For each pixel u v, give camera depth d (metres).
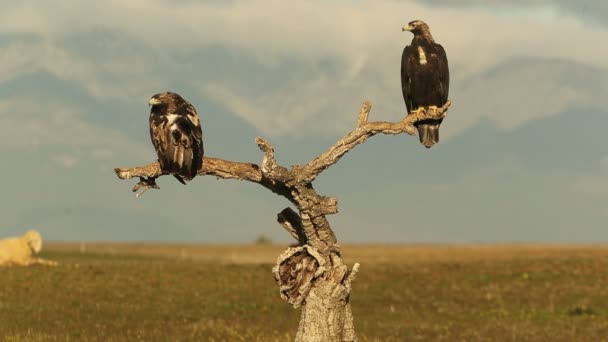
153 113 16.22
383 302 37.16
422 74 19.80
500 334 28.78
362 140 15.91
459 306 36.38
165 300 35.41
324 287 15.93
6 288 36.03
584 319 32.69
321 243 16.08
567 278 42.56
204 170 16.05
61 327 27.91
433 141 18.22
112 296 35.59
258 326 29.34
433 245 121.06
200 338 26.39
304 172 15.55
